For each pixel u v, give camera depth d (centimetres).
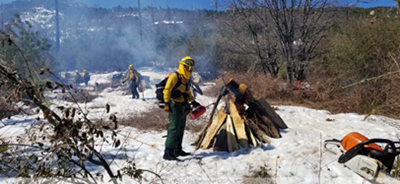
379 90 736
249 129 478
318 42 1159
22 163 248
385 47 841
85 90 1692
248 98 523
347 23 1104
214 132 475
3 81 204
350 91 843
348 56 955
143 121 650
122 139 525
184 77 430
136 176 271
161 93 426
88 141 229
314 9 1145
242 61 1577
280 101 929
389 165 292
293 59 1164
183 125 443
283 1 1134
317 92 898
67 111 216
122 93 1500
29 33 1312
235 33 1359
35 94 211
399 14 154
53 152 223
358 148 301
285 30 1166
